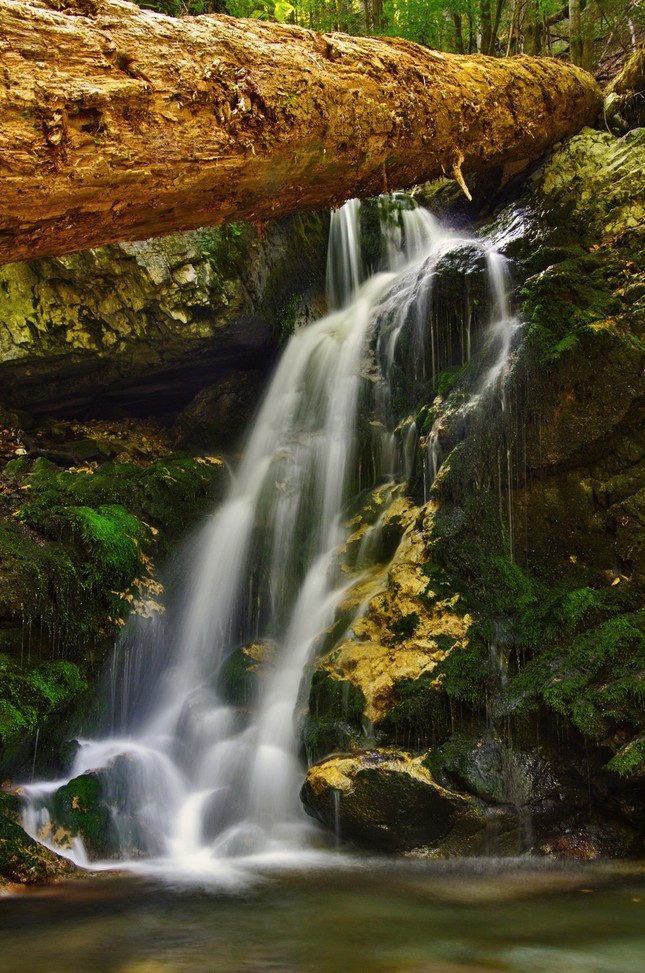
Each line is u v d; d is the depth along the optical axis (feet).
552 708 16.56
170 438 29.55
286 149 15.39
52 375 26.50
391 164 18.98
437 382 24.29
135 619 21.72
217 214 15.40
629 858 16.22
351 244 31.91
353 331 27.84
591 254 23.65
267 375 29.45
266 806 18.38
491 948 11.30
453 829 16.19
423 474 22.29
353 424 25.58
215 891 14.29
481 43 36.78
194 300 25.43
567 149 28.58
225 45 14.35
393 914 12.87
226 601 23.84
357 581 21.88
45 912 13.25
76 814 16.76
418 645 18.34
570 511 19.94
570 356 20.11
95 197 12.54
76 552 21.22
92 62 12.21
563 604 18.22
